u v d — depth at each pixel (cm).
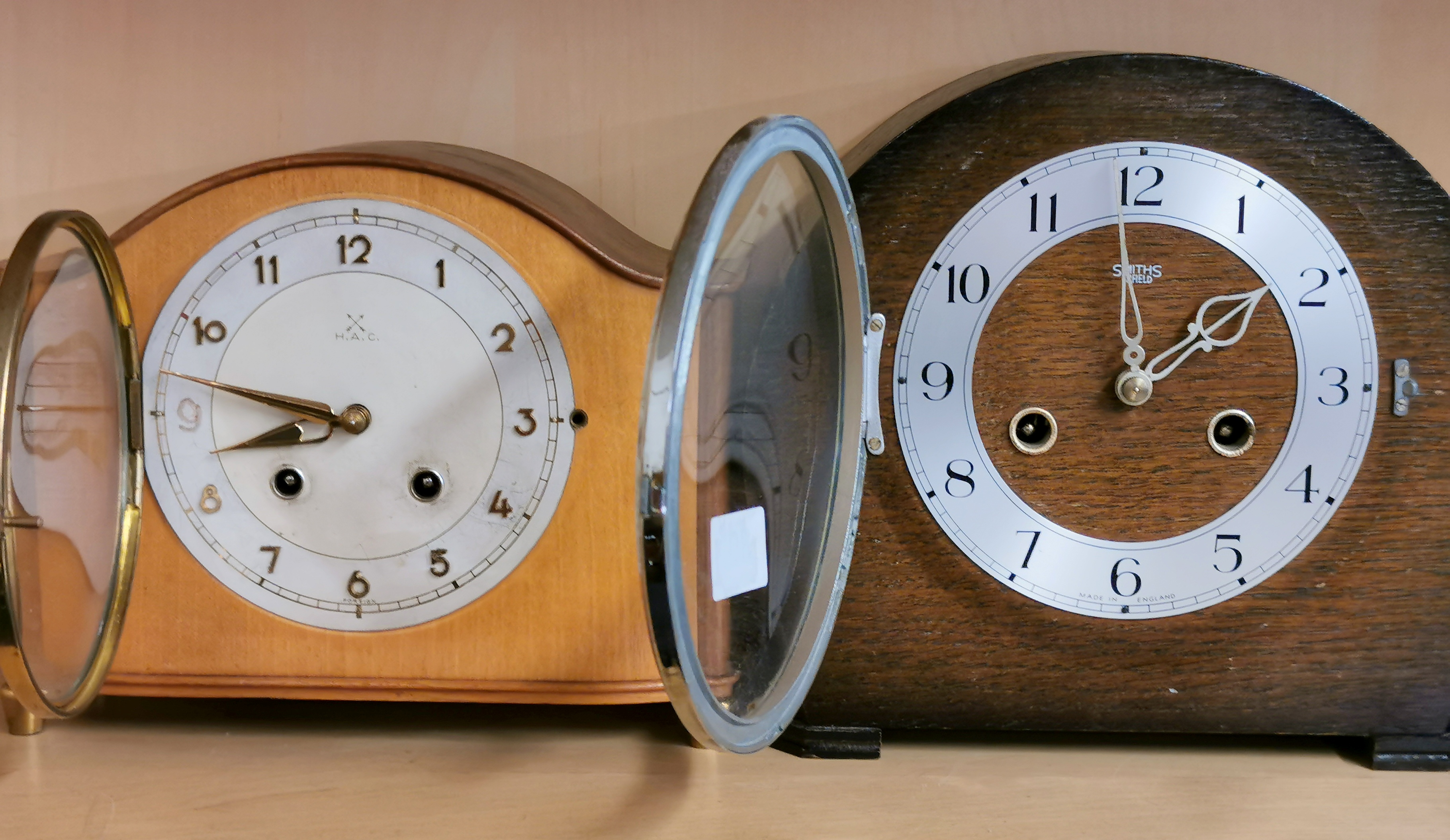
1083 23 93
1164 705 75
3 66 95
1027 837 64
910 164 73
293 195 71
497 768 72
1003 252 74
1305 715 75
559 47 95
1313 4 91
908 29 93
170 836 62
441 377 71
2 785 68
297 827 63
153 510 72
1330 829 65
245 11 95
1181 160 73
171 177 96
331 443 72
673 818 65
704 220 49
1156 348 74
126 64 95
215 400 72
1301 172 73
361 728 79
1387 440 74
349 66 95
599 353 70
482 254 70
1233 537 75
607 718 82
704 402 62
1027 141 73
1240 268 73
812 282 70
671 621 48
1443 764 74
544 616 71
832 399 71
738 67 94
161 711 83
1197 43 92
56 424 69
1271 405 74
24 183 96
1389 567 74
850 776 72
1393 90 91
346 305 71
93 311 70
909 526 75
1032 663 75
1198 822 66
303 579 72
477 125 95
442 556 72
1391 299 73
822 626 70
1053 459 75
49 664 66
